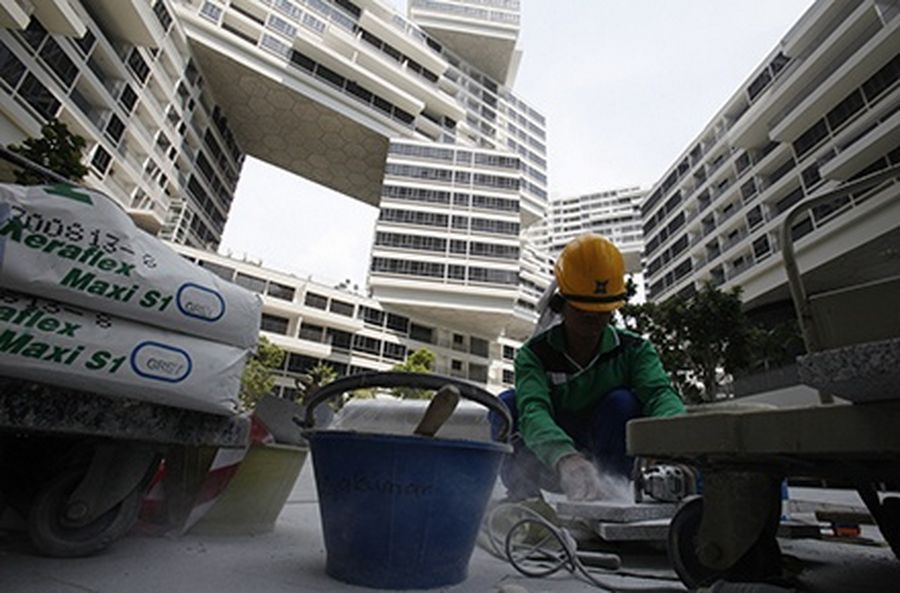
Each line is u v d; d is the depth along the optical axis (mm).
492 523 1485
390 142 32719
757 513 849
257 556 1230
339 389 1131
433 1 41031
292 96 29656
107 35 18109
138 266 996
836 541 2047
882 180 808
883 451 652
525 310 31703
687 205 29609
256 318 1235
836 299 690
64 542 1043
